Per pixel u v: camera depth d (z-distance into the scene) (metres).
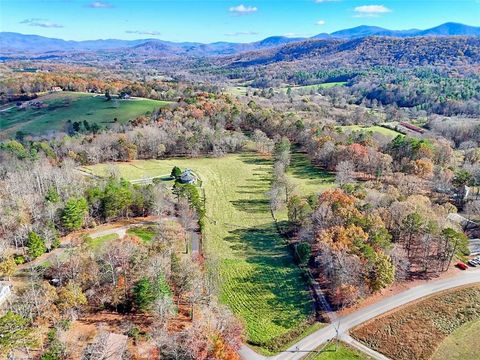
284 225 126.81
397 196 116.69
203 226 120.19
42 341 65.19
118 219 118.81
